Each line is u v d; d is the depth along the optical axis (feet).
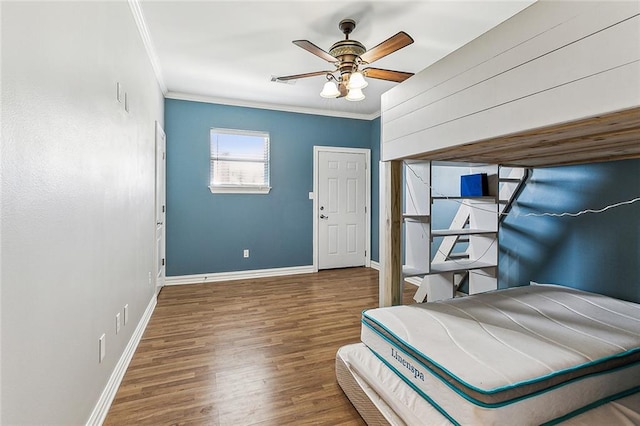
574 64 3.23
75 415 4.25
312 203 16.15
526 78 3.71
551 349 4.42
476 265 8.84
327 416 5.30
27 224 3.15
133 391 5.98
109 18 5.65
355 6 7.50
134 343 7.61
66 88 3.95
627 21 2.81
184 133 13.89
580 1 3.17
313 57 10.25
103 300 5.35
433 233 8.42
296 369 6.79
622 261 7.00
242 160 14.97
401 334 5.04
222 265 14.62
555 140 4.46
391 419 4.44
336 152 16.58
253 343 8.04
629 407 4.13
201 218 14.25
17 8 2.96
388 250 6.93
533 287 7.75
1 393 2.75
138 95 8.14
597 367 4.17
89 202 4.71
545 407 3.79
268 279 14.70
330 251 16.61
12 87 2.90
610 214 7.21
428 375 4.27
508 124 3.95
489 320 5.56
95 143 4.96
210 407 5.52
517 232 9.34
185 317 9.84
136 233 7.93
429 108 5.38
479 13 7.73
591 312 5.98
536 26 3.59
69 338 4.05
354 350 5.90
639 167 6.72
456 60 4.75
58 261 3.76
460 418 3.72
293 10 7.71
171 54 10.02
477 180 9.00
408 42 7.00
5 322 2.80
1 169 2.75
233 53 9.96
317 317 9.83
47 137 3.51
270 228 15.40
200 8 7.61
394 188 6.83
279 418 5.25
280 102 14.93
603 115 3.05
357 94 8.51
